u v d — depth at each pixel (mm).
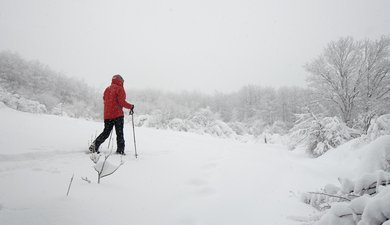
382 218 1294
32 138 4184
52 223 1655
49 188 2230
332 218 1497
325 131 7707
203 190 2986
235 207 2564
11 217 1610
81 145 4258
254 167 4418
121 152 4223
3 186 2150
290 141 9070
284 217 2371
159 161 4098
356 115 12203
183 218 2207
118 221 1914
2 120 5812
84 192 2234
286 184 3559
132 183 2807
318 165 5148
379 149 2135
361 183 1797
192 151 5488
